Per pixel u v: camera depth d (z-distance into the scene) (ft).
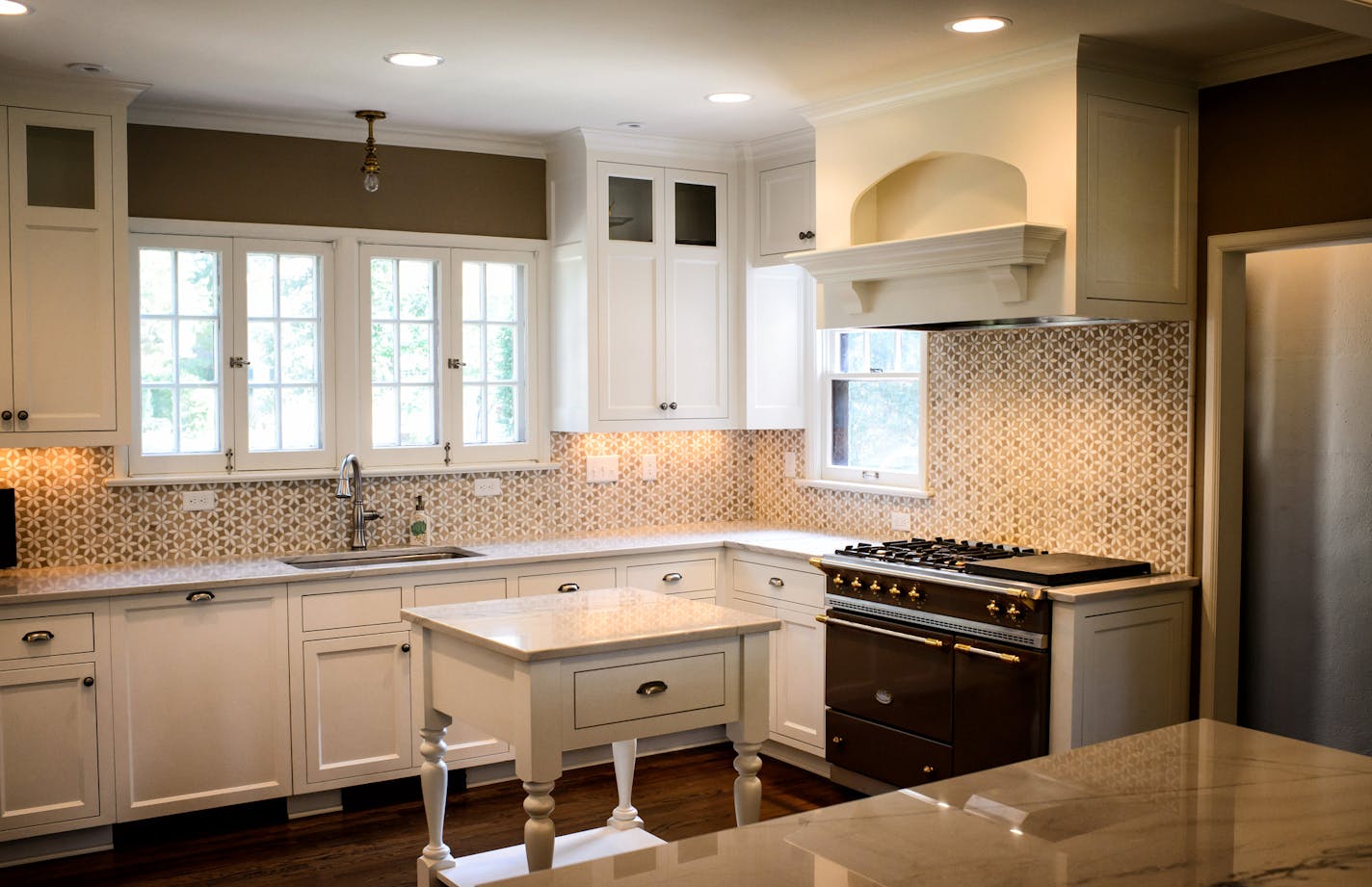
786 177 17.62
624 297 17.48
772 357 18.69
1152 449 14.17
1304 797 6.13
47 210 13.84
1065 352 15.12
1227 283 13.58
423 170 17.17
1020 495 15.74
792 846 5.47
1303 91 12.76
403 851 13.61
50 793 13.29
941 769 13.85
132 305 15.34
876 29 11.98
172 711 13.87
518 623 10.93
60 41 12.38
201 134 15.69
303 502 16.47
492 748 15.84
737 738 11.08
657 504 19.48
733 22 11.82
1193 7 11.29
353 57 13.08
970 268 13.17
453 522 17.53
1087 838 5.53
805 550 16.14
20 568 14.75
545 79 14.07
